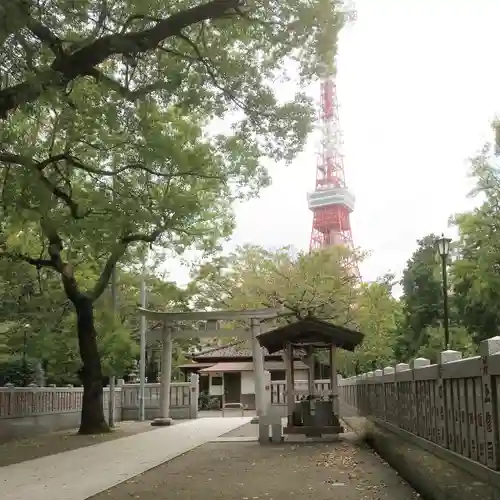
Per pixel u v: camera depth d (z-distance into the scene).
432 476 7.16
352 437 16.67
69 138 14.95
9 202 12.23
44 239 19.91
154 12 12.18
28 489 9.30
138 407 28.66
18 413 19.30
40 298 20.41
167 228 19.80
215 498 8.28
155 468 11.53
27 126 15.09
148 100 13.98
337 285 31.95
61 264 19.92
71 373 24.67
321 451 13.67
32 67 9.94
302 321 16.50
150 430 21.42
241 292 32.84
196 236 21.30
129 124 14.27
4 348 23.23
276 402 27.08
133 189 17.06
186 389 28.92
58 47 10.72
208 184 19.19
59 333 21.84
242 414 32.53
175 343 44.94
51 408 22.06
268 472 10.62
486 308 23.94
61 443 16.92
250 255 39.00
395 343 36.84
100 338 21.50
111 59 13.85
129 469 11.40
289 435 16.75
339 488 8.76
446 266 22.23
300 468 11.01
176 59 13.86
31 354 20.80
